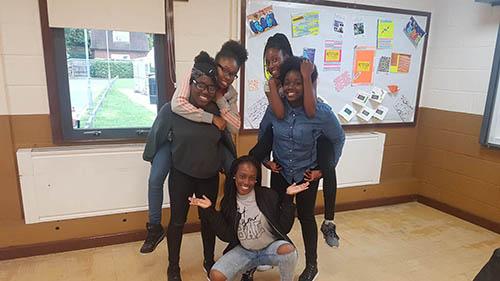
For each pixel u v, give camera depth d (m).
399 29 3.21
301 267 2.34
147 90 2.54
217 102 1.88
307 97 1.76
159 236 2.10
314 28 2.88
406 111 3.46
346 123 3.21
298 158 1.92
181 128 1.83
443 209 3.35
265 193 1.91
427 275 2.29
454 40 3.18
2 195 2.34
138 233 2.60
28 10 2.16
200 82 1.77
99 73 2.40
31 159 2.21
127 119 2.54
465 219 3.16
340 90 3.11
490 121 2.90
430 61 3.41
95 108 2.45
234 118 1.91
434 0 3.31
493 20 2.86
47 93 2.30
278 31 2.78
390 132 3.45
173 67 2.52
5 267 2.24
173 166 1.90
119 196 2.46
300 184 1.89
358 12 3.01
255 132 2.88
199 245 2.59
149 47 2.48
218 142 1.92
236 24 2.64
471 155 3.10
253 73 2.78
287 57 1.88
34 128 2.32
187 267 2.30
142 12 2.34
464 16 3.08
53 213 2.34
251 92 2.81
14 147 2.31
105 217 2.51
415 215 3.27
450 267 2.39
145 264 2.32
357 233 2.86
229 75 1.79
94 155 2.33
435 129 3.40
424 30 3.32
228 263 1.83
